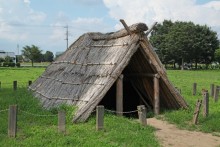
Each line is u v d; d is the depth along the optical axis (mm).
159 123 17703
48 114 17797
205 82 47562
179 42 98750
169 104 20609
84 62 20922
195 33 99312
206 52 100562
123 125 15867
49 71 26281
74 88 19156
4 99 22781
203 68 108500
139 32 18594
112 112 18375
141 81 21562
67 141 13156
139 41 18609
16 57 134375
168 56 103812
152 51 19047
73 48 24938
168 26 110750
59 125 14328
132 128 15477
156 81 19375
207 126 16859
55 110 18000
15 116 13938
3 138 13680
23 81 43500
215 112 20484
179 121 17734
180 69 102812
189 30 99250
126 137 13891
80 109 16766
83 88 18547
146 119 17125
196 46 97688
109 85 17391
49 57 146875
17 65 97875
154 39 107750
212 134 15820
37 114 17828
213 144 14250
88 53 21562
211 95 29750
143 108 16266
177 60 105500
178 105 20250
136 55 19703
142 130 15484
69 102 18219
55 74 23656
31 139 13492
